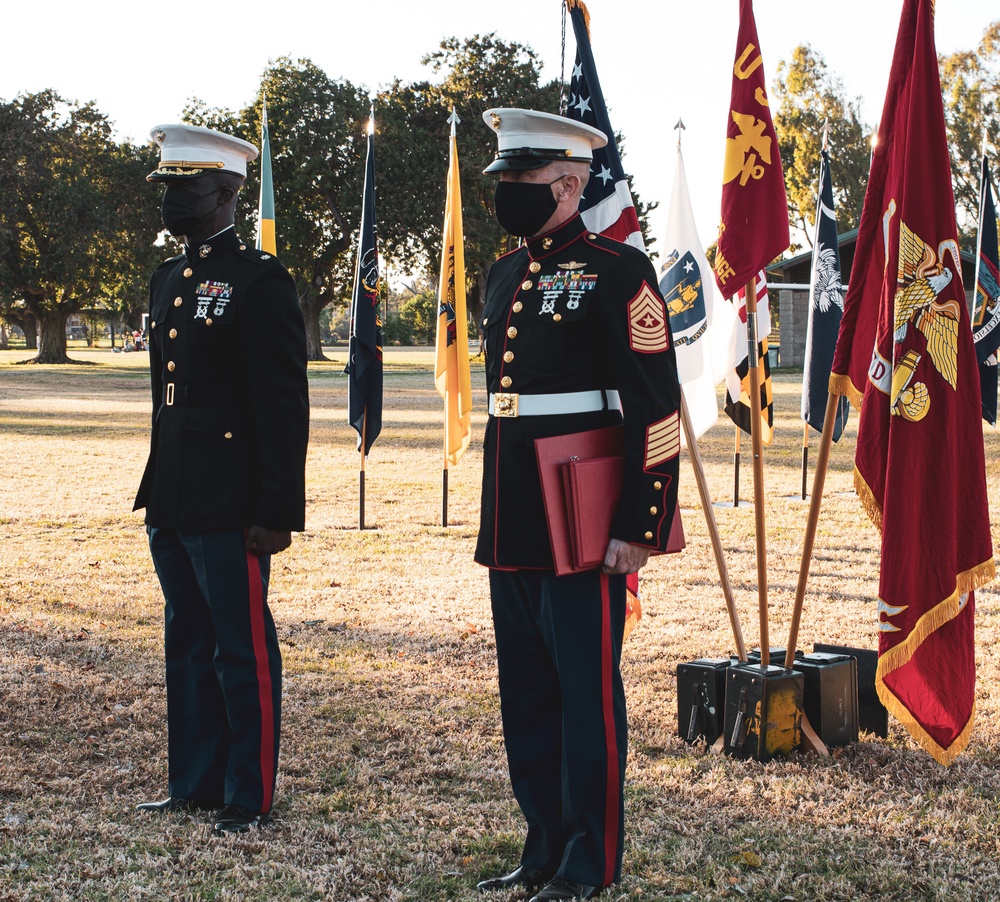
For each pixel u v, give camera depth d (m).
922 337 3.45
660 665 5.01
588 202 4.04
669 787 3.62
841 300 8.44
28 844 3.18
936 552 3.44
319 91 44.62
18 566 7.27
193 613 3.42
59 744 4.01
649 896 2.89
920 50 3.43
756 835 3.26
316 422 18.95
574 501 2.75
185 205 3.26
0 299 44.97
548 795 3.00
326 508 9.78
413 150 42.66
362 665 5.08
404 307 91.69
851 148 46.69
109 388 29.41
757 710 3.83
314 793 3.58
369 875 3.02
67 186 43.06
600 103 4.02
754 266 3.82
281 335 3.23
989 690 4.59
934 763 3.83
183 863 3.07
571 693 2.85
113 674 4.87
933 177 3.44
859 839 3.22
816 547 7.86
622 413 2.89
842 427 8.62
